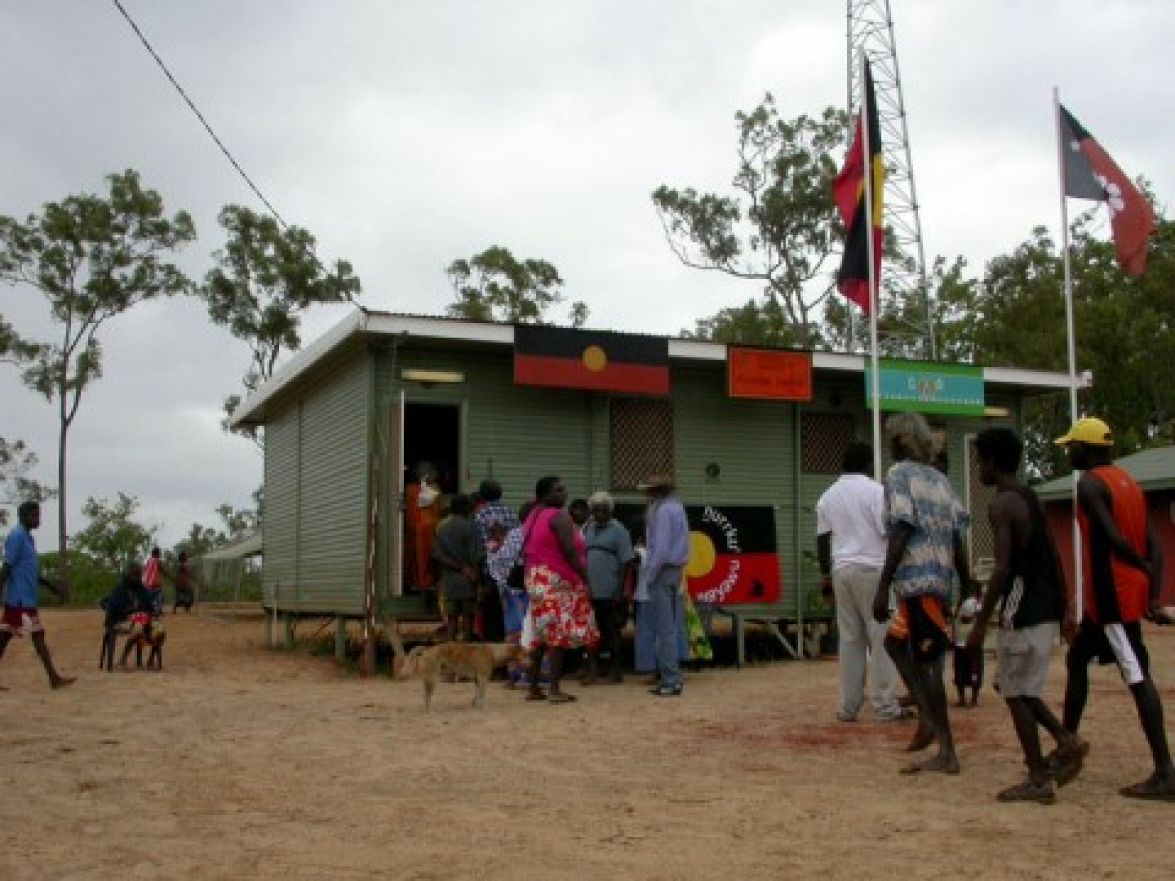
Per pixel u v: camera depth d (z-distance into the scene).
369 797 6.06
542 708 9.49
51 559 39.66
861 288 13.67
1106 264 34.00
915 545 6.61
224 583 35.75
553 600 9.88
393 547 13.08
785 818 5.54
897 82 20.03
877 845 5.04
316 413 15.85
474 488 13.80
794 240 36.78
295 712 9.26
